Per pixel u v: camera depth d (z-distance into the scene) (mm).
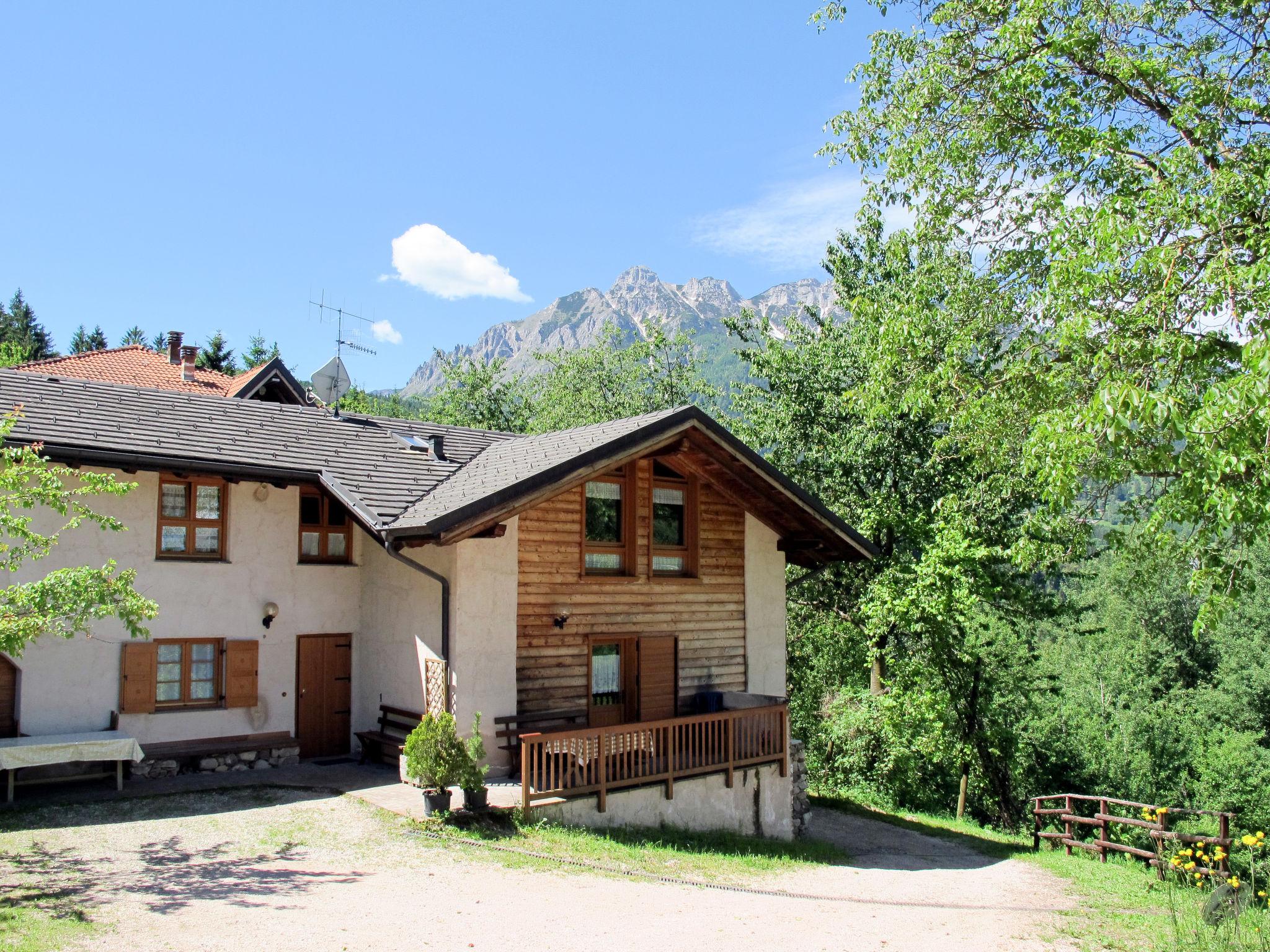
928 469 22547
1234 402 8875
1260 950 8680
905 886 12367
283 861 9992
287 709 15469
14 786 12805
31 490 9914
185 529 14805
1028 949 8844
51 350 64062
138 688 13977
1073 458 10984
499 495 12828
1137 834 22531
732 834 14773
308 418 17734
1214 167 11836
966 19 14078
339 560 16281
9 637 8852
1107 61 12375
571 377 41000
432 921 8328
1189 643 43812
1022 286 14945
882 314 16672
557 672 14820
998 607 24156
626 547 16078
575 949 7840
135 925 7691
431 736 11680
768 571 18062
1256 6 11984
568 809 12672
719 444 15680
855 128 15148
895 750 22969
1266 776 30688
